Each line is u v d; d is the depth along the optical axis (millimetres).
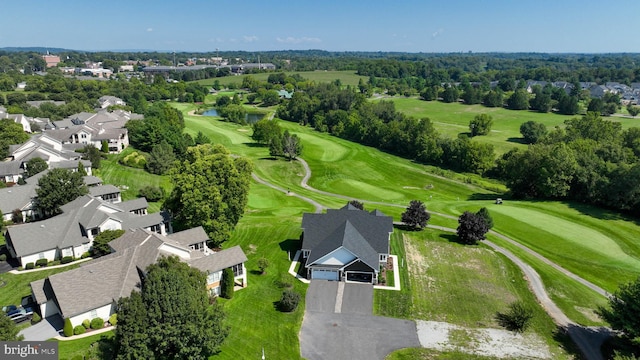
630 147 104625
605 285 52031
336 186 98062
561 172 80312
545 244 62969
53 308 40938
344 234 52250
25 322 39750
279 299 46156
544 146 91938
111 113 136125
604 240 63562
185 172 57406
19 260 51125
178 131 115125
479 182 103500
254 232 63031
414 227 68125
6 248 54250
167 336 32156
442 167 117875
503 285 50844
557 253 60344
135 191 80250
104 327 39750
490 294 48656
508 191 95750
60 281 39562
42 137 92875
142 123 114875
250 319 42156
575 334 41750
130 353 31578
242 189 57812
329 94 189250
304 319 43094
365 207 79562
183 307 32906
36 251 50406
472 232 61125
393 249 59344
